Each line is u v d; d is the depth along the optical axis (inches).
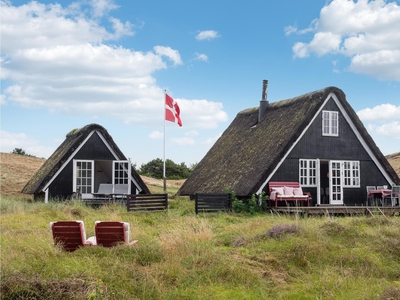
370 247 413.4
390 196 807.7
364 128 861.8
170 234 455.5
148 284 304.8
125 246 372.2
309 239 417.4
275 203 742.5
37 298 278.4
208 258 361.7
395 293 301.7
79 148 905.5
